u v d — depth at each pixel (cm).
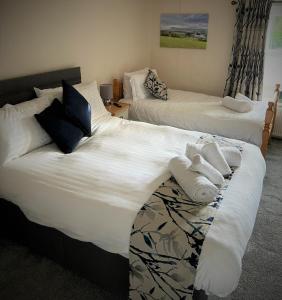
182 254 134
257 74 402
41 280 182
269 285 181
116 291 171
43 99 240
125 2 387
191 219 145
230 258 129
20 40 245
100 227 153
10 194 188
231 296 172
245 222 150
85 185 173
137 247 143
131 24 414
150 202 156
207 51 441
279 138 422
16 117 211
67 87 250
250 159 214
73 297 171
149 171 189
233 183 180
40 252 198
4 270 189
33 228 190
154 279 144
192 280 133
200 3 420
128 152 217
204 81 462
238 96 368
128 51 421
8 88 235
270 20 388
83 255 172
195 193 157
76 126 241
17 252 204
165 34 465
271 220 244
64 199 166
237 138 311
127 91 397
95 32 340
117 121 292
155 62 494
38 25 259
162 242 138
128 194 164
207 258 130
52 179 180
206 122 326
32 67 262
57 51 288
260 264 197
